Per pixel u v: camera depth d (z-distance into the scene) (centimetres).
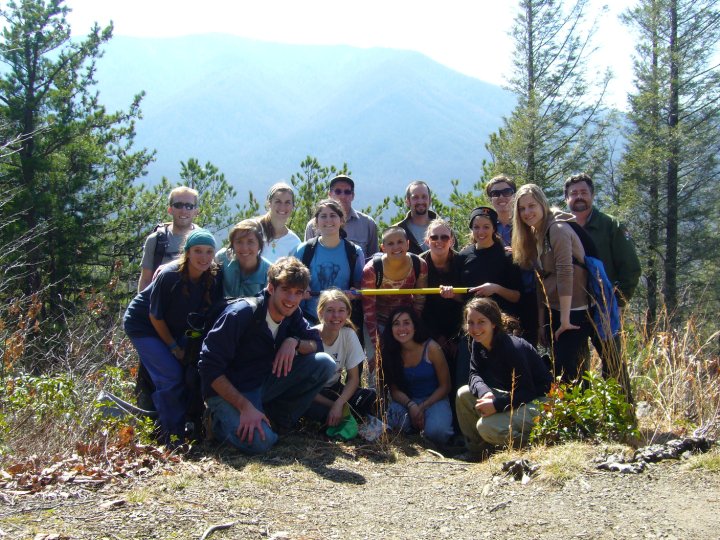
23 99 1388
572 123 2364
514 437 466
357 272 602
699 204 2430
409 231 668
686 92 2505
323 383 497
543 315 520
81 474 386
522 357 475
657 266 2289
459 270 575
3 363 578
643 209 2377
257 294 491
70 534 305
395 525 338
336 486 400
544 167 2250
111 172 1516
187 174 1379
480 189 1202
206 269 473
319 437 508
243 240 504
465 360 532
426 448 513
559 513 341
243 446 455
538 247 505
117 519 326
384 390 562
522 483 389
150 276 599
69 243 1334
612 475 383
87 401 513
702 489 355
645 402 532
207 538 310
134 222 1470
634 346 587
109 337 639
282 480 403
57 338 767
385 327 564
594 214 590
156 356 485
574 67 2411
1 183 1341
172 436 453
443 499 375
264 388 490
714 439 425
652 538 305
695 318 577
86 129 1465
